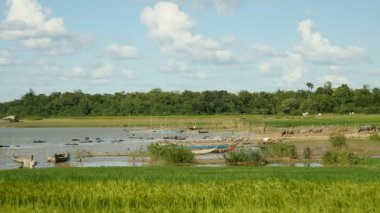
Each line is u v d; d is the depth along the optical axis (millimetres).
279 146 58719
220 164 55094
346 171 40594
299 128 106500
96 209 20328
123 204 21469
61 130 150125
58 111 198250
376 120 133250
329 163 52219
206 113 187375
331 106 184000
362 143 74938
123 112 190375
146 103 193750
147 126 153125
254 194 23219
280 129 111750
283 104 182500
